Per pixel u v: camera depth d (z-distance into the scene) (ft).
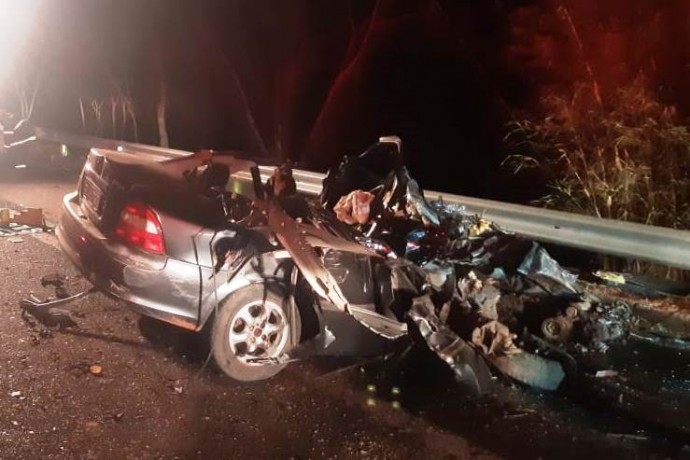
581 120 27.12
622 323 18.19
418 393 15.67
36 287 20.36
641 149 23.94
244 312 15.65
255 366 15.66
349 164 20.24
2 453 12.31
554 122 28.30
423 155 44.11
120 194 15.98
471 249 18.25
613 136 25.17
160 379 15.39
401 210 18.98
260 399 14.98
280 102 61.67
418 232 18.54
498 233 18.99
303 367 16.58
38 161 45.27
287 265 16.12
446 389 15.94
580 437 14.24
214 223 15.58
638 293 21.13
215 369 15.88
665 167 23.61
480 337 16.56
